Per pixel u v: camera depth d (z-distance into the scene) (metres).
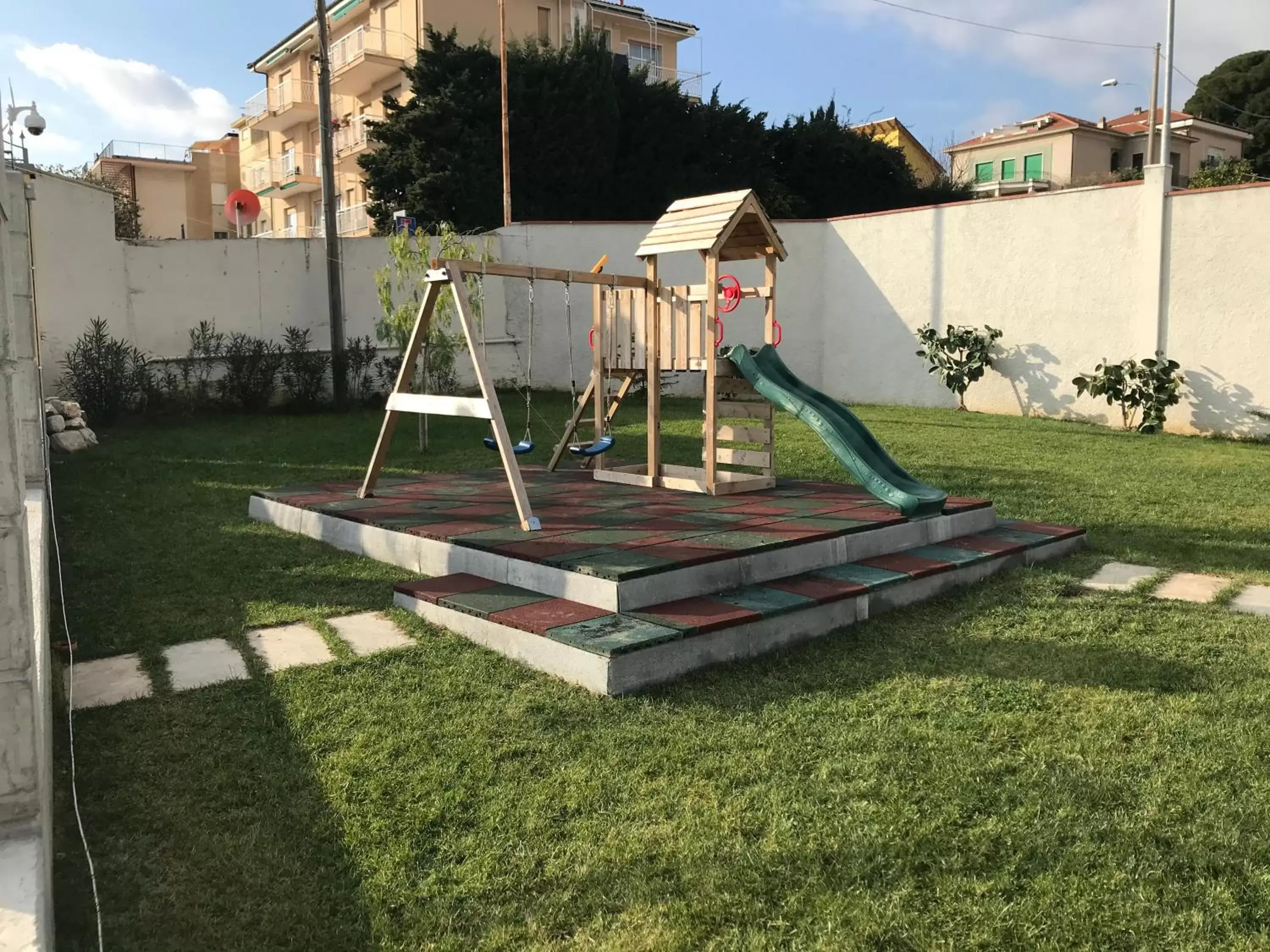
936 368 14.82
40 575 3.23
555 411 13.71
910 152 40.59
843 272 16.20
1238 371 11.88
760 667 3.81
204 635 4.14
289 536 6.14
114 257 13.06
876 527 5.28
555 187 21.91
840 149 25.72
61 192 12.24
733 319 16.62
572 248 16.69
